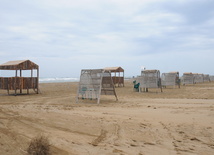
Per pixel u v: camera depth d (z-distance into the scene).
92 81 11.93
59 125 5.45
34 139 3.70
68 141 4.21
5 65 16.38
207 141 4.51
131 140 4.51
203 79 46.06
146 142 4.40
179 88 24.12
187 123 6.01
